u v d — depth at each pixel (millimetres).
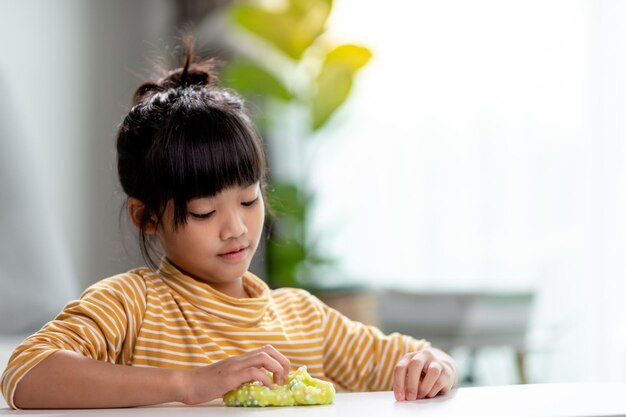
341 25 4617
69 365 961
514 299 3408
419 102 4473
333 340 1287
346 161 4633
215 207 1154
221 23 4629
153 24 4785
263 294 1276
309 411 877
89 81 4387
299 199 4223
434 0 4441
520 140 4129
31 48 4016
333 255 4605
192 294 1182
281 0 4523
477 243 4258
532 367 3961
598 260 3768
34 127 3980
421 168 4449
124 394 940
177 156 1137
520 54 4148
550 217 4000
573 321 3871
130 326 1128
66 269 2422
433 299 3426
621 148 3699
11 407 975
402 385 1005
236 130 1166
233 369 952
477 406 902
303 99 4219
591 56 3824
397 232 4500
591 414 823
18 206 2441
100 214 4406
